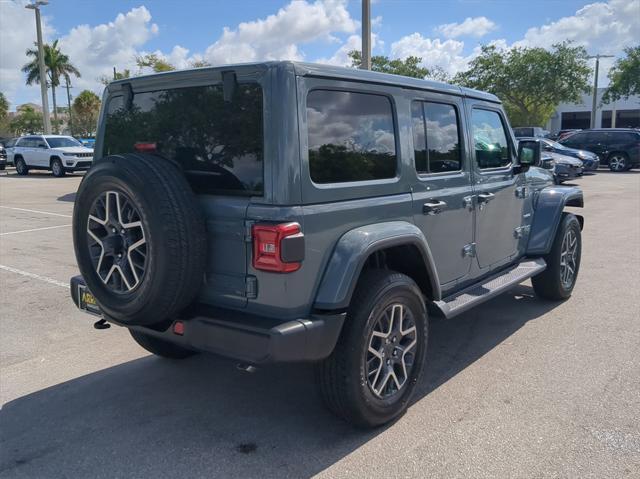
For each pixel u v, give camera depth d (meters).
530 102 40.16
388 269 3.76
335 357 3.33
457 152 4.46
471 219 4.59
